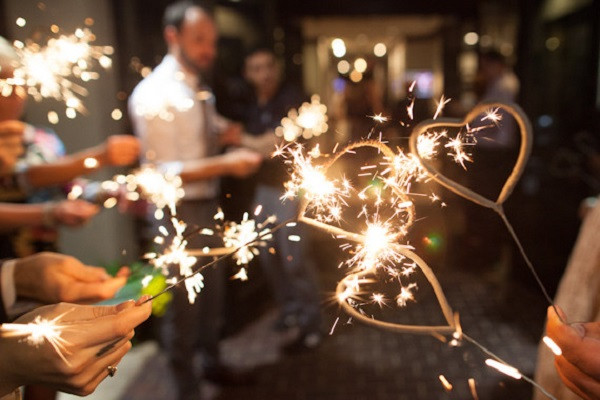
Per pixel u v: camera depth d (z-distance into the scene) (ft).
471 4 21.22
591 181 11.35
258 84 10.77
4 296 3.35
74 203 6.41
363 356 10.34
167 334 8.41
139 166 10.86
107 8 10.69
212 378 9.58
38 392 4.45
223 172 7.91
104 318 2.35
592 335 2.42
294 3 20.47
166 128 7.97
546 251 15.39
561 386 3.61
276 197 9.89
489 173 15.30
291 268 10.32
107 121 10.96
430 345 10.62
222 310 11.45
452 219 16.57
